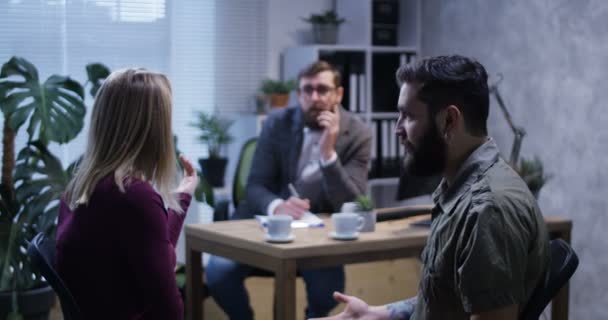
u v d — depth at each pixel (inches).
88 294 75.0
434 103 62.8
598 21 149.4
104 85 78.0
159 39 179.2
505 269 57.2
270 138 137.3
